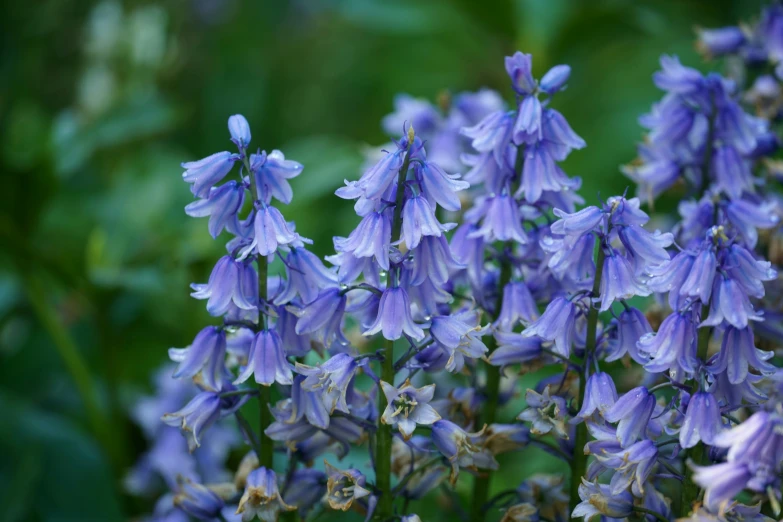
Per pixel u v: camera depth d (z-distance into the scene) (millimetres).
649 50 1666
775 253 872
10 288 1185
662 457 774
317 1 1774
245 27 1673
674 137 878
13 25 1406
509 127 806
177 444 995
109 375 1070
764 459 720
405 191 767
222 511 836
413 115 1041
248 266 782
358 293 798
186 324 1094
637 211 767
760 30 944
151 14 1450
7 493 973
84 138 1147
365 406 807
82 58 1531
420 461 819
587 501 771
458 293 853
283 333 792
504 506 839
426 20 1412
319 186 1170
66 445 1000
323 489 817
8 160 1037
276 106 1686
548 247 786
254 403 1022
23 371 1167
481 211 819
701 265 744
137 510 1025
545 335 779
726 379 762
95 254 1086
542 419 792
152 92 1273
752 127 871
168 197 1280
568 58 1297
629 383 878
